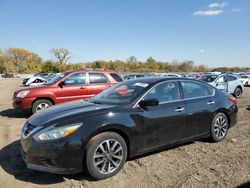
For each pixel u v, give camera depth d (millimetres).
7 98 15086
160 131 4297
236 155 4602
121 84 5039
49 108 4441
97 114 3750
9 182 3602
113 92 4770
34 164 3494
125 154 3902
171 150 4836
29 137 3541
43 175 3805
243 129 6488
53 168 3412
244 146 5113
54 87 8172
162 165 4145
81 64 80312
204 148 4969
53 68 81250
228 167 4066
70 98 8320
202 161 4316
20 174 3850
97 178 3629
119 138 3818
